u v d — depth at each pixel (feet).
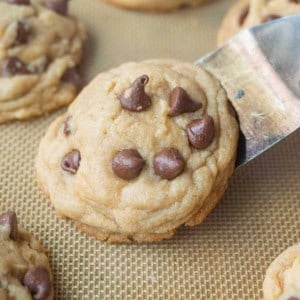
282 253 1.10
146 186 1.09
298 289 1.04
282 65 1.17
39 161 1.18
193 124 1.11
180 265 1.15
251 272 1.14
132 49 1.39
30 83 1.27
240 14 1.37
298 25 1.17
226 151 1.12
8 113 1.28
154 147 1.10
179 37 1.41
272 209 1.20
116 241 1.15
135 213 1.09
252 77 1.19
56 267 1.14
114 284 1.13
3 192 1.21
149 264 1.15
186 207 1.09
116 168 1.09
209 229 1.18
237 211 1.20
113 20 1.43
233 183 1.22
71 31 1.34
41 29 1.30
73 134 1.15
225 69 1.21
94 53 1.38
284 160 1.25
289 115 1.15
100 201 1.10
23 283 1.06
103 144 1.10
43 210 1.19
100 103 1.13
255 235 1.17
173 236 1.17
